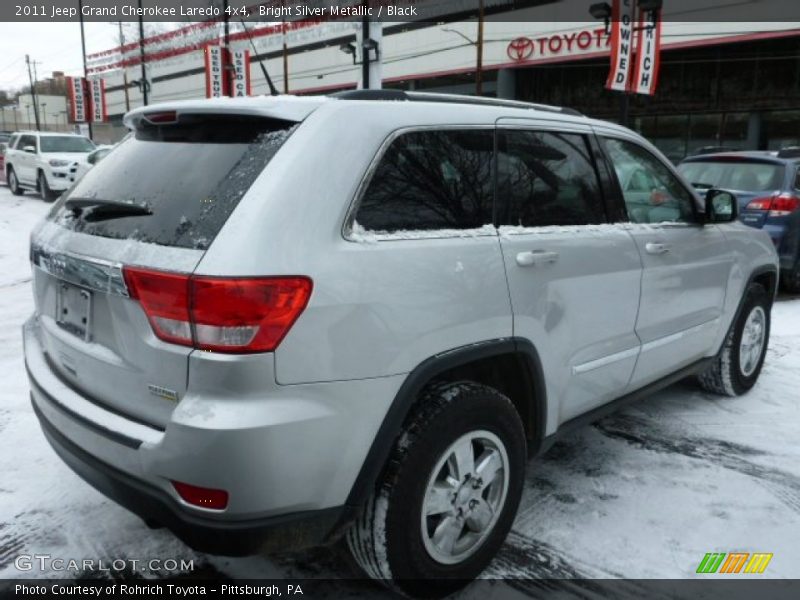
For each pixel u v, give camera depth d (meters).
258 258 1.96
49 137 18.72
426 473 2.30
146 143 2.64
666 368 3.73
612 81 11.95
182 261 2.00
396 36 36.25
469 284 2.41
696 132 27.44
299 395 2.02
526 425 2.87
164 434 2.03
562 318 2.83
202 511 2.01
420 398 2.38
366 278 2.13
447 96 2.74
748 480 3.45
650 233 3.39
